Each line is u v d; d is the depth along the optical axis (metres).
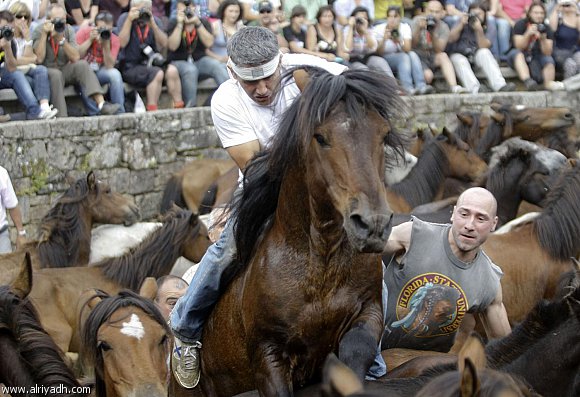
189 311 5.59
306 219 4.82
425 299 6.02
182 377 5.74
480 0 18.20
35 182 13.09
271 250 4.99
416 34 17.30
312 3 15.93
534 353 5.12
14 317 5.26
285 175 4.90
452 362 4.93
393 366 5.60
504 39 18.62
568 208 8.84
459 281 6.02
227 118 5.70
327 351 4.94
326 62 5.60
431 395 3.14
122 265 9.83
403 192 11.85
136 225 11.53
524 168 11.17
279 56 5.49
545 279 8.71
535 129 14.29
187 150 14.94
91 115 14.01
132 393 5.11
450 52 17.88
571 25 18.89
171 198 14.27
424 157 12.12
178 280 7.27
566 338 5.02
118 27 14.55
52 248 10.73
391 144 4.72
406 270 6.02
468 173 12.18
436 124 17.17
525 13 18.81
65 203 11.05
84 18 14.18
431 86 17.38
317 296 4.84
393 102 4.62
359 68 4.70
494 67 18.12
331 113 4.56
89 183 11.25
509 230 9.12
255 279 5.03
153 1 15.03
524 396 3.35
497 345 5.28
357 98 4.57
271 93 5.48
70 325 9.29
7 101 13.62
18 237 11.60
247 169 5.21
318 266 4.82
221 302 5.48
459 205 5.91
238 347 5.33
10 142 12.79
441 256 5.99
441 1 17.98
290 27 15.45
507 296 8.59
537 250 8.79
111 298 5.47
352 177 4.41
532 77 18.69
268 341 4.97
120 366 5.18
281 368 4.95
